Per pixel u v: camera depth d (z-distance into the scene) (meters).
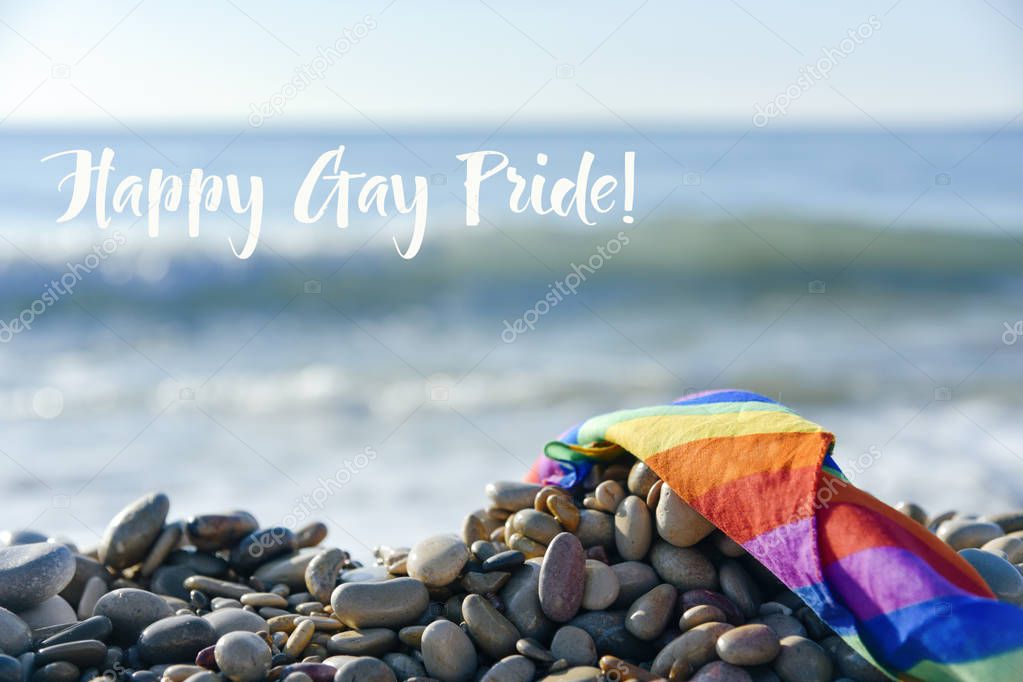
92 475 7.45
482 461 7.84
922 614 2.39
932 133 48.41
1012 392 9.85
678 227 15.72
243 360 11.61
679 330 12.96
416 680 2.78
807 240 16.25
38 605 3.21
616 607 3.00
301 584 3.62
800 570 2.62
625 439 3.20
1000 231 16.27
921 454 7.68
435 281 14.73
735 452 2.92
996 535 3.42
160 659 2.94
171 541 3.72
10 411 9.54
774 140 35.78
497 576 3.06
